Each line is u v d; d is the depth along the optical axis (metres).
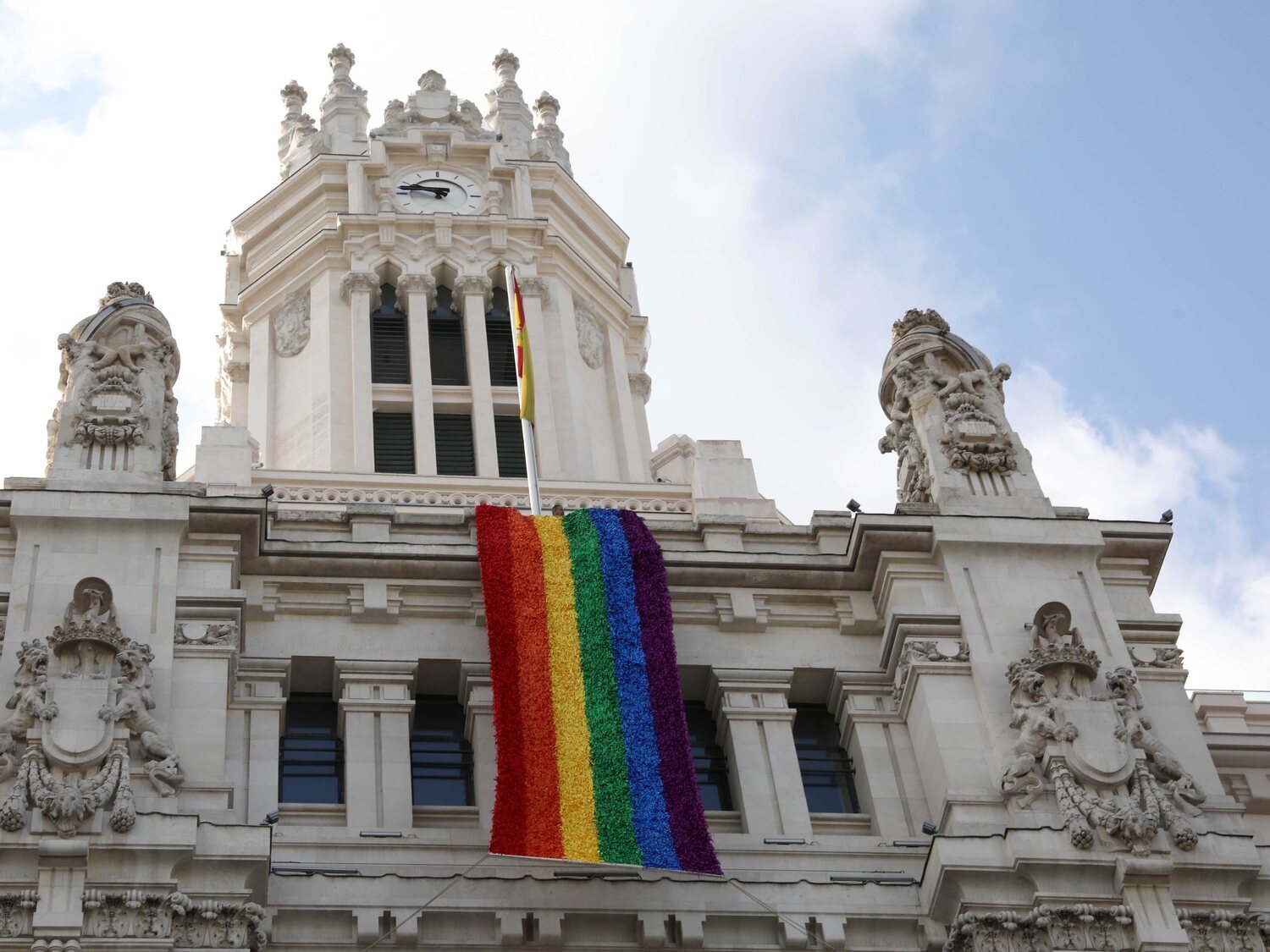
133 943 37.12
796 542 49.12
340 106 77.44
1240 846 41.38
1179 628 47.12
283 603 45.50
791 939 40.59
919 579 47.03
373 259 70.31
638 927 40.41
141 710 40.56
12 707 40.28
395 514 47.59
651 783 42.47
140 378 47.41
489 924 40.03
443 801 43.94
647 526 48.66
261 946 38.38
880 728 45.66
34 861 37.81
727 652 46.66
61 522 43.94
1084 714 43.25
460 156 74.94
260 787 42.59
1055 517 48.41
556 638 44.78
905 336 52.41
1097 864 40.69
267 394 68.06
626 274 77.31
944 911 40.91
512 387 67.94
